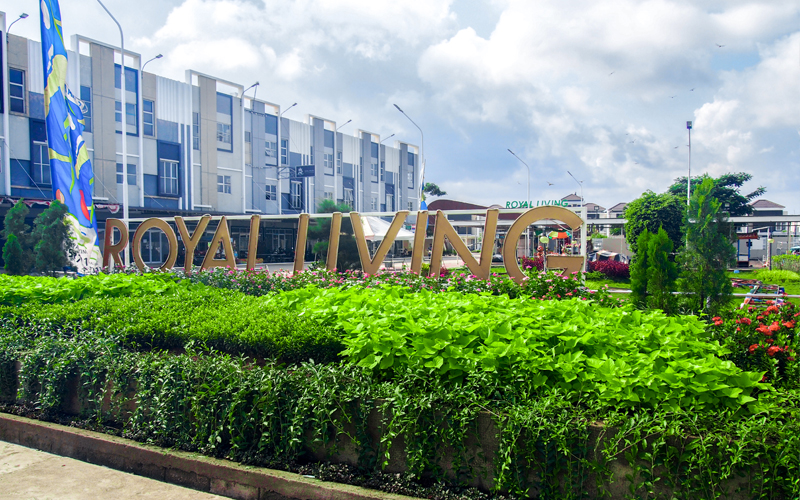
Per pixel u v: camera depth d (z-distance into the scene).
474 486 3.25
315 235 27.38
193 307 6.15
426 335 3.84
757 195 54.94
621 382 3.13
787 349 4.04
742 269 28.86
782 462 2.62
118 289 7.50
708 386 3.06
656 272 7.80
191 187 33.97
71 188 15.93
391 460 3.50
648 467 2.88
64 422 4.66
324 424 3.56
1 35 25.28
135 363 4.51
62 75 15.59
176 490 3.77
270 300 6.14
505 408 3.18
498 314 4.38
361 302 5.34
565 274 9.27
